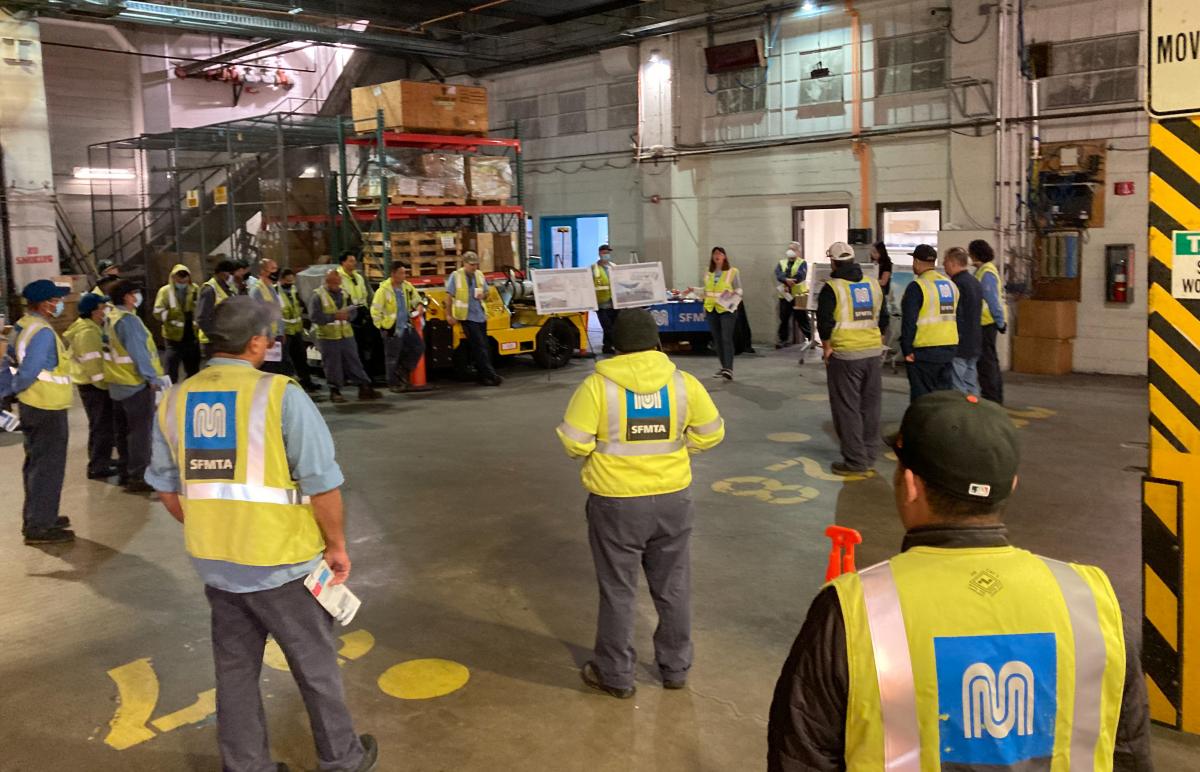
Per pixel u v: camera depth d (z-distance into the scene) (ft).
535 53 59.11
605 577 12.46
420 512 21.31
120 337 22.77
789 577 16.96
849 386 23.48
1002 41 40.01
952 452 4.94
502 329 42.93
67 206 63.41
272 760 10.83
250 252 59.77
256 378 9.75
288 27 51.13
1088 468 23.84
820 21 47.26
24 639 14.98
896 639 4.77
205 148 61.26
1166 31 10.78
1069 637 4.80
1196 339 10.89
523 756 11.30
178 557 18.90
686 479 12.41
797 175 49.29
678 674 12.87
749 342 47.80
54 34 61.72
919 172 44.37
